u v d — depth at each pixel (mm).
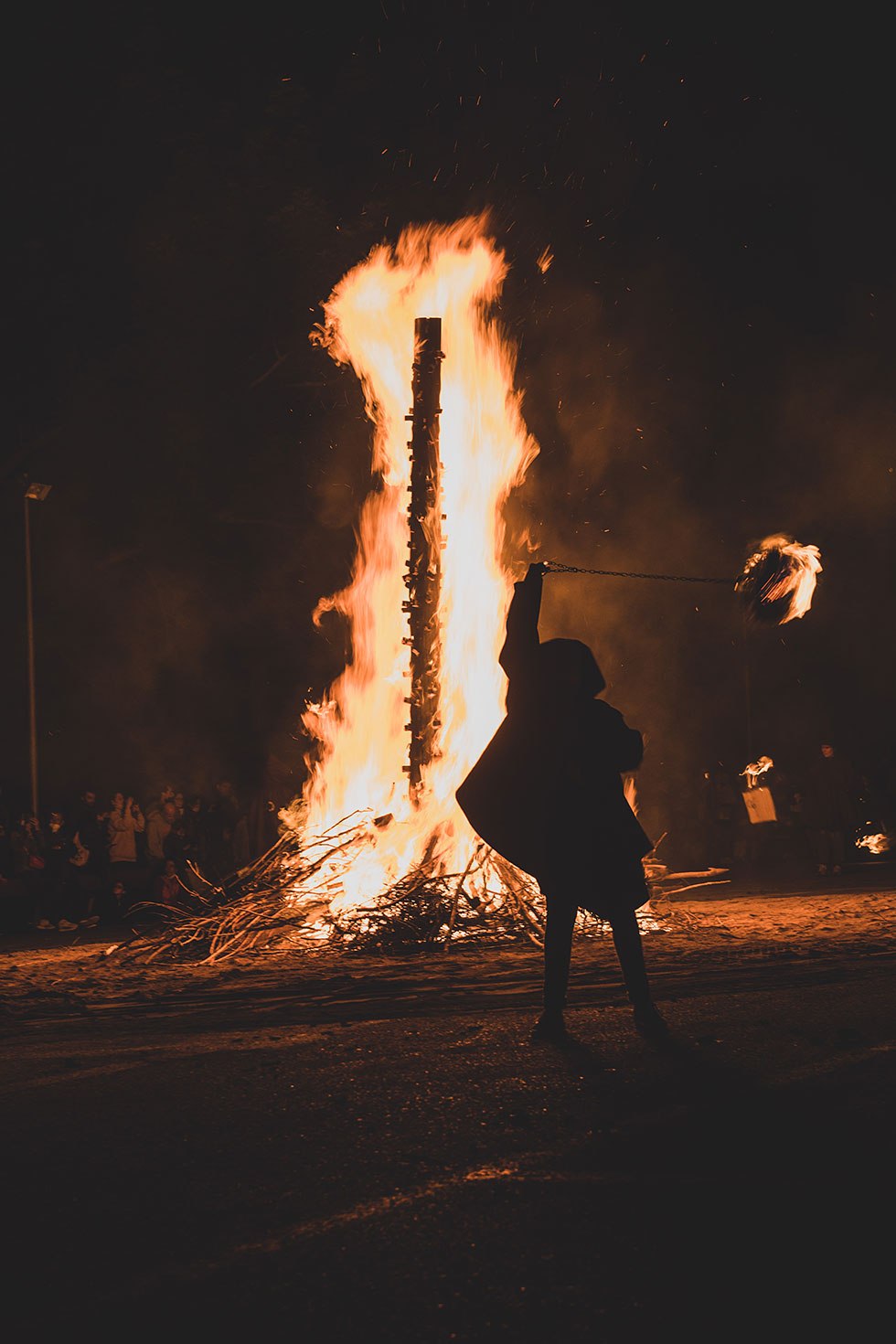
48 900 15383
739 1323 3041
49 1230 3723
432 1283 3299
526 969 8969
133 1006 7898
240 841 18000
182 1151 4473
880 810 25219
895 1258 3381
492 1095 5102
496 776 6375
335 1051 6098
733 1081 5215
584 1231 3613
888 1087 5047
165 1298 3238
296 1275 3369
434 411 11578
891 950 9672
